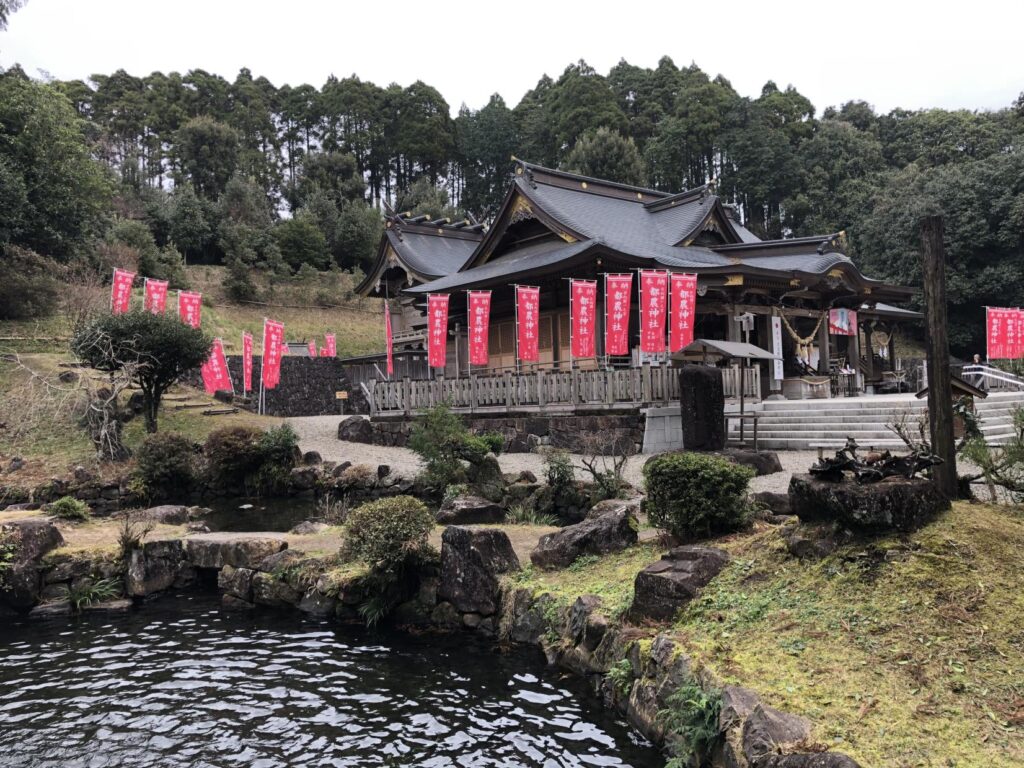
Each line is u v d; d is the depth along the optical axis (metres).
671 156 61.62
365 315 48.84
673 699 5.24
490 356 27.97
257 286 46.06
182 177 64.12
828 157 60.88
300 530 12.73
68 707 6.83
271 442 18.98
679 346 18.72
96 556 10.95
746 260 26.30
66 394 20.83
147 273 41.16
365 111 75.19
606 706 6.36
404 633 8.78
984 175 41.47
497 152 73.56
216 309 42.72
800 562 6.44
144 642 8.82
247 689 7.17
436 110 76.75
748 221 64.12
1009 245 40.19
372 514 9.27
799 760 3.96
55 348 27.16
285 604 9.97
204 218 51.00
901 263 44.16
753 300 23.58
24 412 20.78
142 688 7.28
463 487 14.45
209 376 27.72
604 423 17.89
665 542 8.54
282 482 18.52
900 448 15.21
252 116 75.56
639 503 11.91
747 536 7.82
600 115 63.25
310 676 7.47
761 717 4.37
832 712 4.41
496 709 6.46
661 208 29.11
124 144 67.00
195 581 11.37
